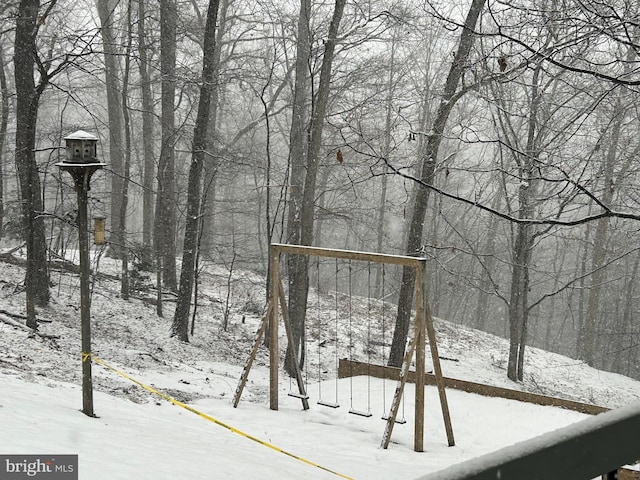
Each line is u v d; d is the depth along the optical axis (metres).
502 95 13.96
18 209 20.39
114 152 29.00
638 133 18.52
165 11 22.53
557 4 8.23
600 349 39.38
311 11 23.91
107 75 28.48
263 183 37.75
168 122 24.61
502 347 26.00
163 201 23.66
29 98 15.79
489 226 34.91
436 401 12.14
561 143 12.84
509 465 1.02
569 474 1.09
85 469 5.55
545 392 20.59
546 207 27.44
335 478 7.54
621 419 1.15
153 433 7.80
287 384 15.44
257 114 38.66
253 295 26.14
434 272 35.22
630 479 6.91
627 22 6.88
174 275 24.05
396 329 17.44
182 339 18.22
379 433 10.74
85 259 8.25
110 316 18.31
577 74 11.46
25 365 10.99
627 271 37.81
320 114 17.58
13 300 16.56
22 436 6.23
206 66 18.48
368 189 39.38
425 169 16.56
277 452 8.58
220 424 9.48
